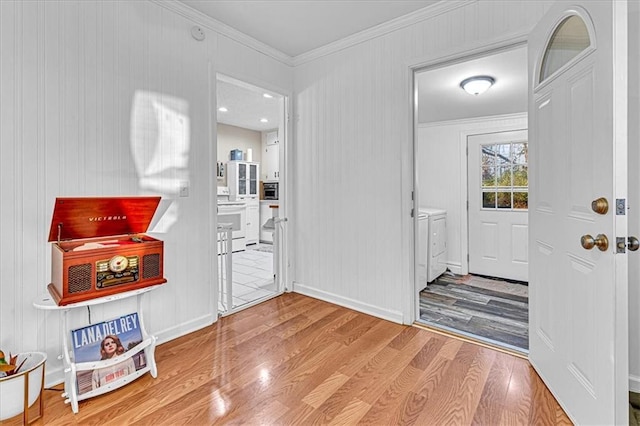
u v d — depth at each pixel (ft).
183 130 7.88
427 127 15.39
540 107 5.84
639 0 5.31
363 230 9.33
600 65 4.06
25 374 4.76
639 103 5.36
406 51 8.21
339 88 9.70
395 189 8.61
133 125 6.97
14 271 5.50
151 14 7.22
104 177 6.54
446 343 7.43
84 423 4.86
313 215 10.61
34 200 5.68
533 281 6.27
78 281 5.08
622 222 3.84
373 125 8.96
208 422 4.88
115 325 5.98
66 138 6.02
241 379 6.00
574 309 4.77
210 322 8.49
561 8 4.98
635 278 5.48
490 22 6.92
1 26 5.29
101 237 6.09
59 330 6.00
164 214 7.55
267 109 17.29
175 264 7.78
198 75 8.16
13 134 5.45
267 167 23.50
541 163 5.83
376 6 7.73
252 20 8.41
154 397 5.48
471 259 14.52
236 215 19.88
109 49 6.56
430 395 5.51
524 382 5.86
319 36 9.27
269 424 4.84
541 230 5.88
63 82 5.96
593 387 4.28
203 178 8.34
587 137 4.40
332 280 10.16
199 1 7.57
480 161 14.20
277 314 9.22
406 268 8.47
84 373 5.38
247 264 16.21
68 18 6.00
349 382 5.90
